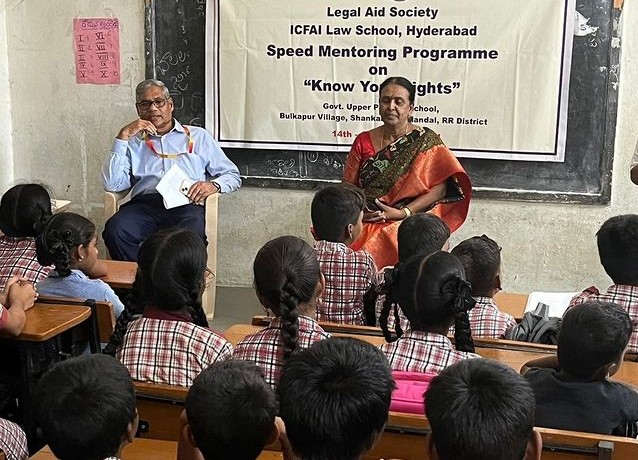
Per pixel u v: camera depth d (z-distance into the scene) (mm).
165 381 2111
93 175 5195
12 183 5270
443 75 4629
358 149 4285
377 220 4129
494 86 4582
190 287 2150
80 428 1508
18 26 5074
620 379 2227
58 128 5168
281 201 4980
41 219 3129
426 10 4570
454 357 2053
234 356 2129
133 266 3602
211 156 4691
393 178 4195
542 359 2158
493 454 1362
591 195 4582
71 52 5043
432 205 4199
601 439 1713
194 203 4496
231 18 4797
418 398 1852
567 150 4570
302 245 2223
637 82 4445
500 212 4727
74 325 2627
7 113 5180
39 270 3102
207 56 4867
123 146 4527
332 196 3141
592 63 4449
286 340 2041
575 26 4430
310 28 4723
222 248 5105
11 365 2783
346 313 3012
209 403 1510
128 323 2189
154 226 4543
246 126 4906
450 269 2100
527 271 4777
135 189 4660
